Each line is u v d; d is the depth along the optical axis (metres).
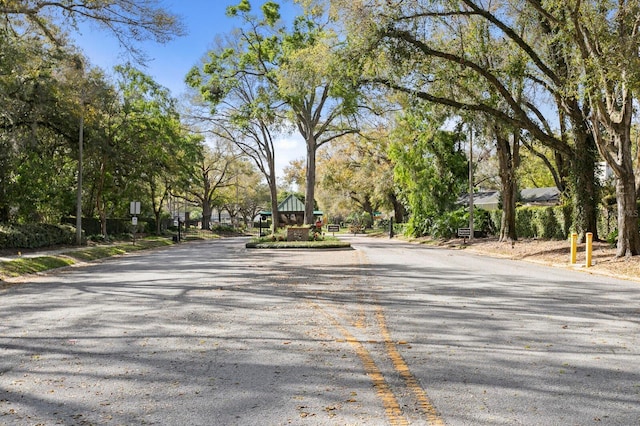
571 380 5.70
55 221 43.09
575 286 14.16
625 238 20.27
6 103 25.75
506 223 34.16
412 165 44.56
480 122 26.62
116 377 5.86
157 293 12.83
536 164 57.47
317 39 32.69
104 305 11.00
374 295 12.36
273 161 43.09
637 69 16.81
